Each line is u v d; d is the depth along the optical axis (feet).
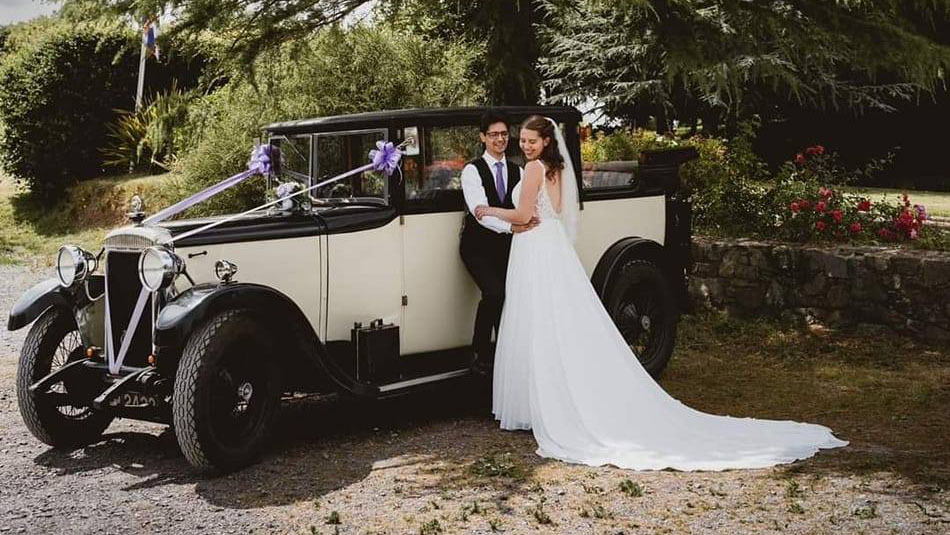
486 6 31.81
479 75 35.22
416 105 33.78
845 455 15.33
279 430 17.65
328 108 33.42
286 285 16.24
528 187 16.90
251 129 35.12
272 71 31.86
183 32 28.22
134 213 16.15
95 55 52.80
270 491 14.14
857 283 24.63
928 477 14.01
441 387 17.44
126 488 14.46
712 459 15.12
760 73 27.43
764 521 12.34
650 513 12.78
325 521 12.80
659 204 21.03
